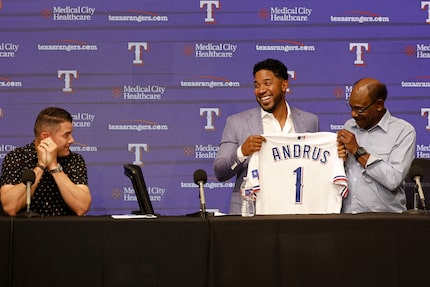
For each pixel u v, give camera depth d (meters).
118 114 7.27
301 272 4.60
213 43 7.28
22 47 7.21
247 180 5.46
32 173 4.78
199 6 7.28
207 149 7.30
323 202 5.51
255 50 7.28
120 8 7.26
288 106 6.07
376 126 5.60
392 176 5.37
